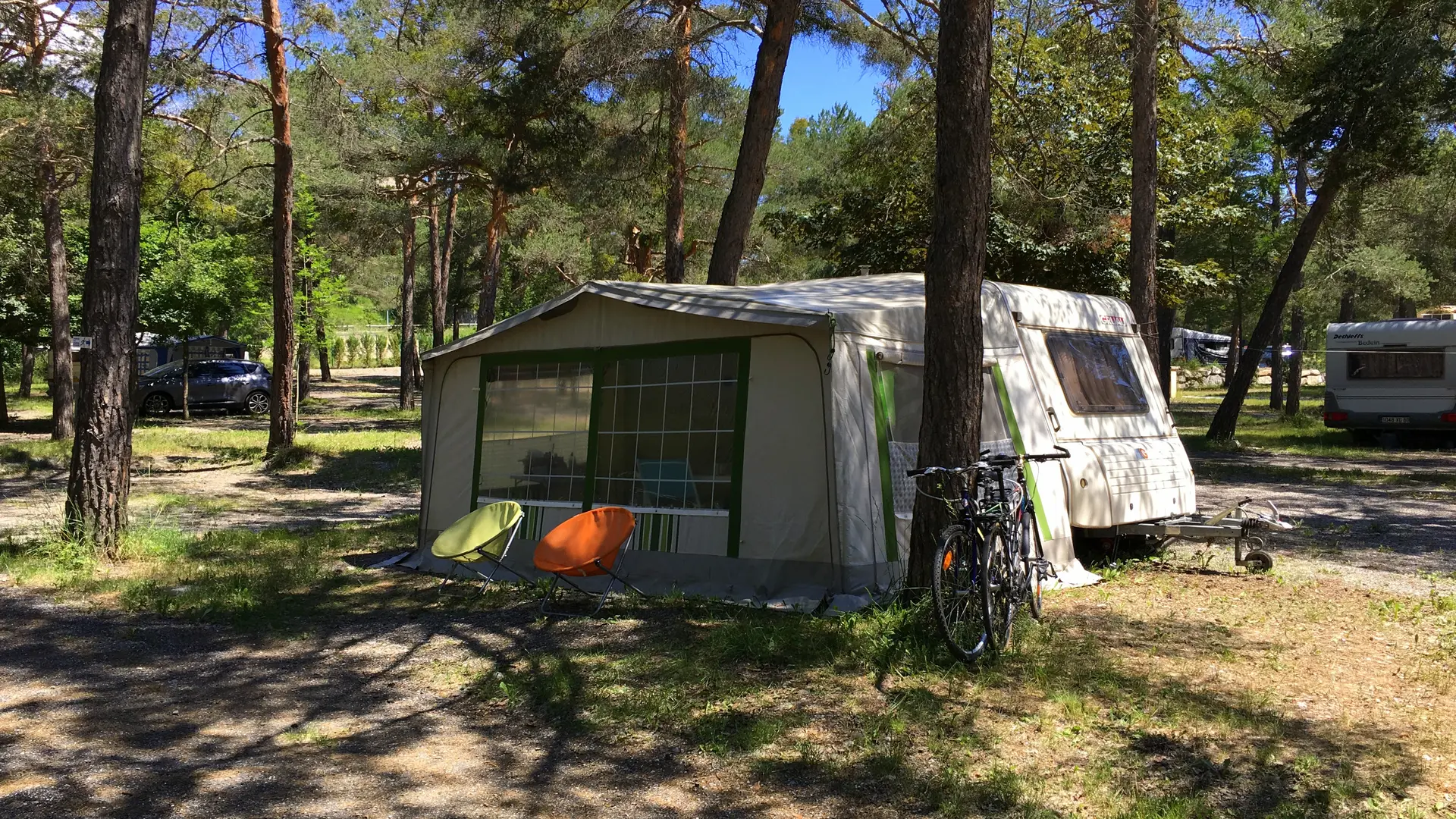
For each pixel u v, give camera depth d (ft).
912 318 24.23
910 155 57.06
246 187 67.56
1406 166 62.80
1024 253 55.21
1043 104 58.65
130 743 14.66
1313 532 33.04
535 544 26.81
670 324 24.82
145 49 28.60
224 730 15.25
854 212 63.87
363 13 74.28
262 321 100.42
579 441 26.66
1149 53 44.32
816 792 12.79
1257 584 24.68
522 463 27.91
